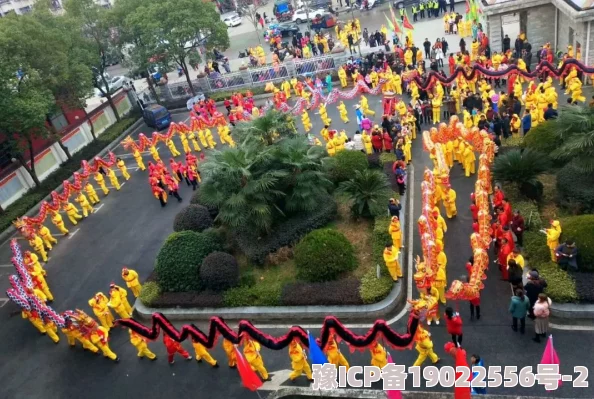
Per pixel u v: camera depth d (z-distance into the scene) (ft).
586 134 51.26
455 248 54.75
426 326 46.19
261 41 157.28
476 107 78.74
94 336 48.88
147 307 55.21
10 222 82.07
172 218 73.87
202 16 111.04
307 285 51.67
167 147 102.78
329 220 61.57
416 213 63.00
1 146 89.20
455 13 123.65
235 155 55.98
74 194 88.84
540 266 46.85
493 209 56.18
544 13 95.76
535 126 65.41
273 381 43.98
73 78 96.12
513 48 104.12
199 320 53.16
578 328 42.29
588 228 45.34
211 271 53.42
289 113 71.00
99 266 66.59
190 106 116.06
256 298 52.01
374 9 159.84
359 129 85.81
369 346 40.98
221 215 56.24
